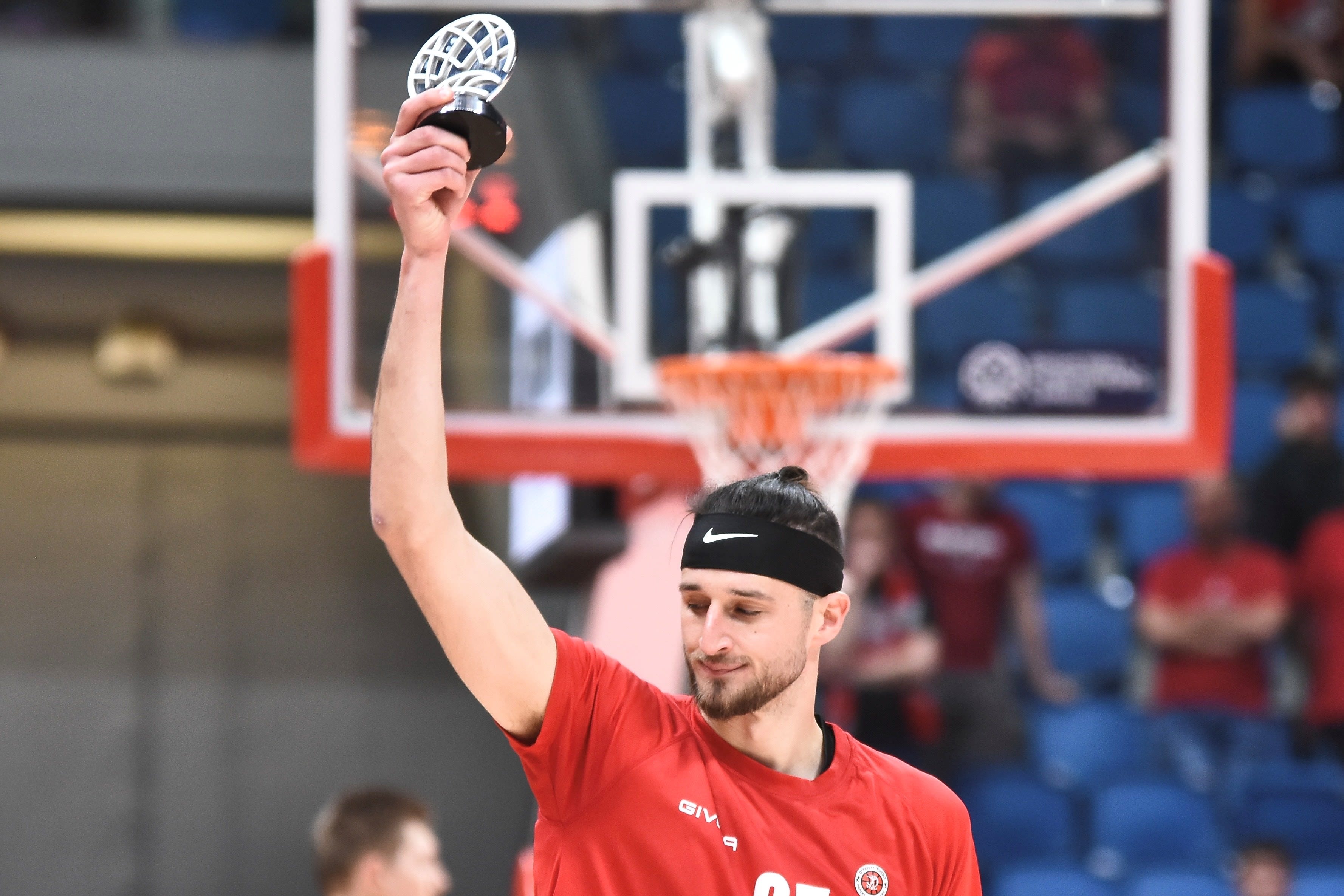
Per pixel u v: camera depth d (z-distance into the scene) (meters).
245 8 26.91
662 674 20.17
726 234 17.16
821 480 15.58
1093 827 23.69
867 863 7.58
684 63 23.38
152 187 22.41
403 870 13.43
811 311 17.89
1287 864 21.16
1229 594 23.86
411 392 6.70
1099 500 27.03
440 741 26.97
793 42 25.58
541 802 7.52
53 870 25.66
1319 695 23.83
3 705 26.03
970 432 16.31
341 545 27.56
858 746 8.02
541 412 16.52
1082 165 22.16
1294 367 28.14
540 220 17.20
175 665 26.64
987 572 22.17
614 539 18.91
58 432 26.95
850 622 21.16
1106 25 22.75
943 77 25.38
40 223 23.45
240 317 26.62
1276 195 29.70
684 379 15.55
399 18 17.27
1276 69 31.25
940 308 23.14
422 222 6.54
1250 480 25.19
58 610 26.52
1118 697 25.56
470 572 6.93
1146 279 24.84
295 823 26.36
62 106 22.31
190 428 27.33
